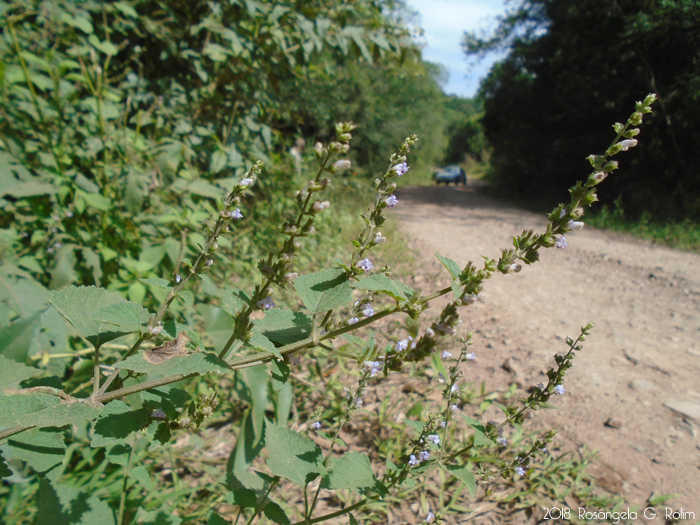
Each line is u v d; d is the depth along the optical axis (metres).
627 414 3.24
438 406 3.06
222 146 4.39
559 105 18.56
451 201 21.91
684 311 5.64
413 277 6.64
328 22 4.50
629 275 7.57
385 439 2.82
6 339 1.89
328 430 2.83
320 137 13.65
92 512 1.40
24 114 2.98
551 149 18.75
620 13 15.09
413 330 1.84
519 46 20.70
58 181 2.90
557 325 5.05
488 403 3.12
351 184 8.98
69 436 2.18
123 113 3.77
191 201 3.66
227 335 2.50
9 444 1.20
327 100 13.48
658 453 2.83
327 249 6.58
